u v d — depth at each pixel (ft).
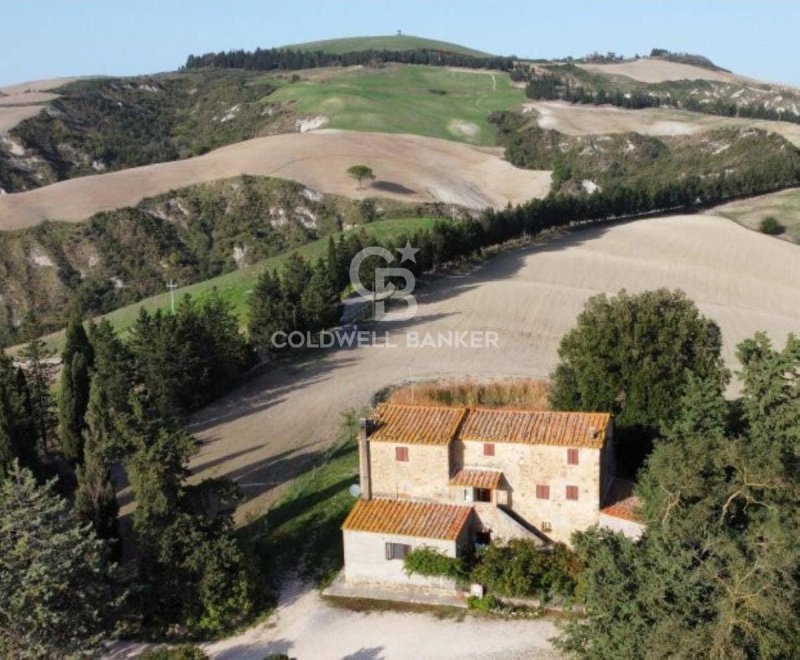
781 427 157.28
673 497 134.41
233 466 211.82
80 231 511.81
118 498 203.72
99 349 248.52
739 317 343.67
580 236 473.67
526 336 307.99
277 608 150.71
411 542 149.79
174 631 147.02
